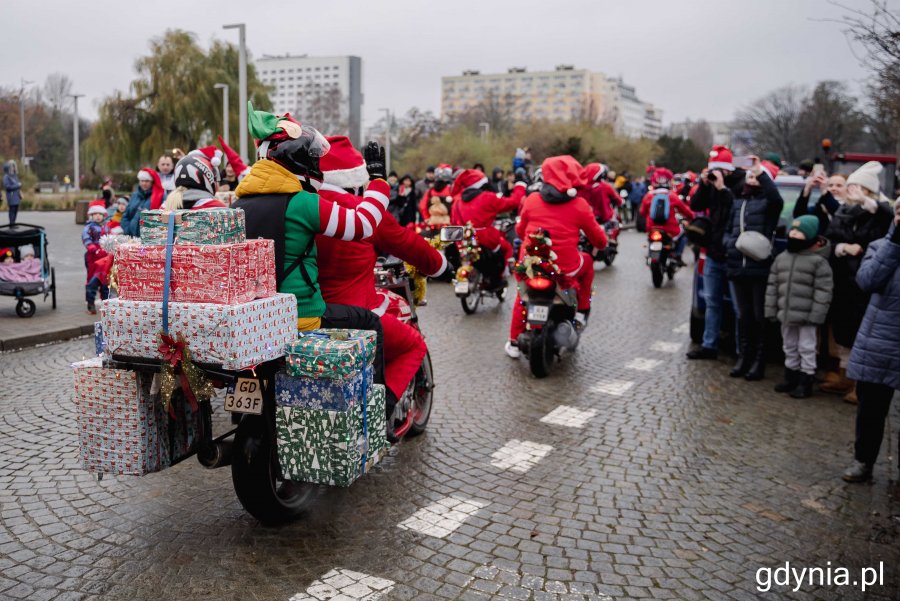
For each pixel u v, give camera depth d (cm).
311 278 419
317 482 398
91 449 392
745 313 790
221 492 485
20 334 893
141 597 363
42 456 539
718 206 838
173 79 4094
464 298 1108
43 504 464
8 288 986
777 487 515
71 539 421
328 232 410
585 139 5028
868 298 681
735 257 782
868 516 474
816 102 4803
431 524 445
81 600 360
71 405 654
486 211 1098
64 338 928
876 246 516
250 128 412
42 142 6956
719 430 627
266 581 379
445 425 624
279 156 410
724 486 514
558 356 846
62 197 3972
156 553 406
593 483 513
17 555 402
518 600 368
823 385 750
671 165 6944
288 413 395
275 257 405
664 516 465
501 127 6881
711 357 877
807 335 716
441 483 506
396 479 511
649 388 748
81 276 1430
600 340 966
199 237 359
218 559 400
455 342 943
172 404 398
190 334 355
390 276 581
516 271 777
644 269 1733
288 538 425
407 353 519
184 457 412
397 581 382
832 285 696
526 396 711
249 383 393
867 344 512
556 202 784
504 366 823
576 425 631
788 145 5700
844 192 708
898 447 563
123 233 980
